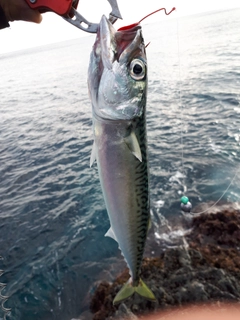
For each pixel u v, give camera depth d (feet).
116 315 1.40
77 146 4.00
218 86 5.54
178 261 1.65
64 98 7.73
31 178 3.23
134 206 0.74
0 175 3.45
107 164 0.70
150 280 1.55
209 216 2.07
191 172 2.75
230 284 1.43
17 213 2.58
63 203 2.63
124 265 1.83
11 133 5.25
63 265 1.93
